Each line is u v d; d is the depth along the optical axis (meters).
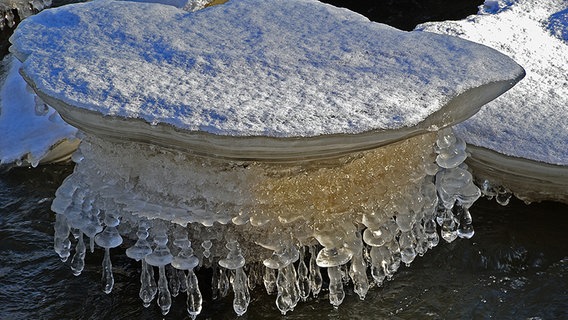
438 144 2.44
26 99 3.43
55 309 2.62
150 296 2.48
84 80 2.32
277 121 2.14
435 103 2.24
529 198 3.02
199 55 2.44
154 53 2.46
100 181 2.39
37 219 3.02
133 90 2.27
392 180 2.41
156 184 2.31
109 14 2.70
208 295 2.62
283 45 2.52
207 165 2.23
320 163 2.25
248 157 2.18
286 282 2.38
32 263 2.81
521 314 2.62
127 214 2.40
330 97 2.26
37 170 3.27
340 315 2.58
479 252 2.85
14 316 2.59
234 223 2.29
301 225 2.35
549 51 3.35
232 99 2.23
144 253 2.37
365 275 2.46
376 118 2.17
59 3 4.51
